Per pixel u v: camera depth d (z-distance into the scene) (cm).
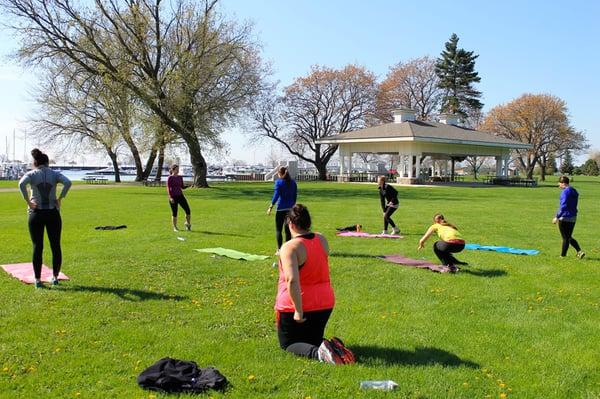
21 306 676
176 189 1416
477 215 1950
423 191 3584
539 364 507
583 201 2844
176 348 535
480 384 460
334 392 440
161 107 3288
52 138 4759
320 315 514
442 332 595
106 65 3047
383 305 704
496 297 750
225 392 439
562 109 6862
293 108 6344
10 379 460
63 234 1345
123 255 1035
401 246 1191
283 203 1062
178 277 848
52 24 2970
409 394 439
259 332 587
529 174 7025
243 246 1168
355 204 2397
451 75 7331
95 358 507
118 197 2767
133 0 3200
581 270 947
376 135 4697
